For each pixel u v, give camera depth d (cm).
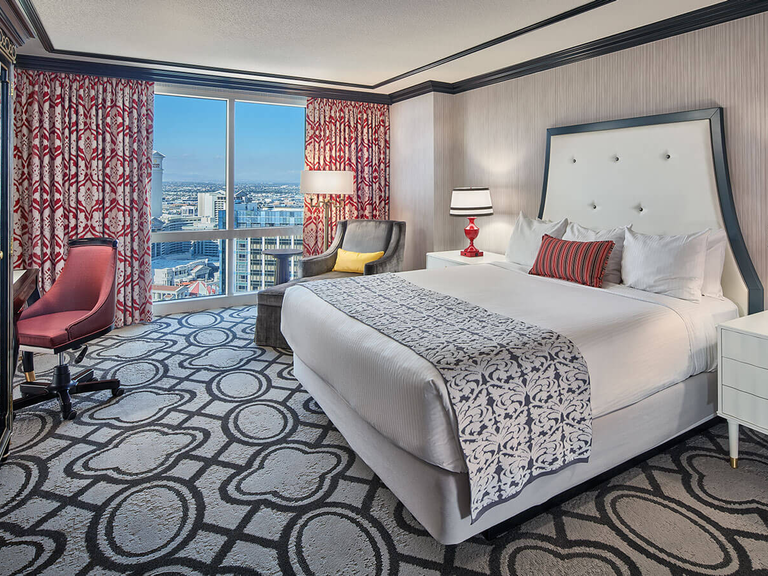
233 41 368
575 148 370
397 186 565
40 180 416
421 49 386
